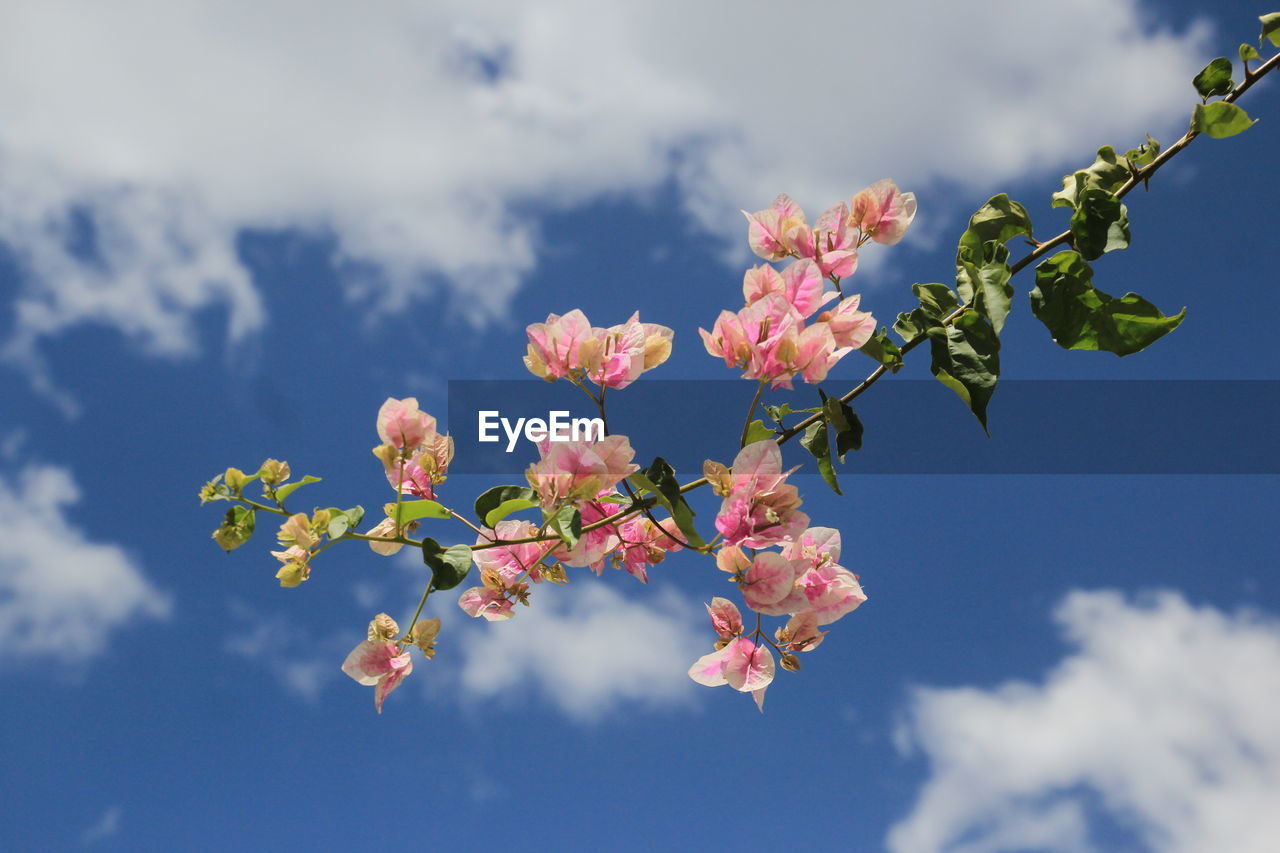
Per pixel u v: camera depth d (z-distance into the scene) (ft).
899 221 3.34
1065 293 3.24
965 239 3.32
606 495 3.37
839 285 3.34
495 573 3.44
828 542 3.36
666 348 3.27
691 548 3.29
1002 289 3.18
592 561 3.37
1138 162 3.25
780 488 3.23
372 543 3.32
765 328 3.22
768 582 3.24
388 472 3.31
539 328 3.26
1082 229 3.21
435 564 3.24
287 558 3.25
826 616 3.30
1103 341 3.25
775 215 3.39
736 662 3.28
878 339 3.32
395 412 3.32
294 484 3.24
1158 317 3.22
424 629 3.30
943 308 3.26
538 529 3.40
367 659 3.29
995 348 3.16
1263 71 3.15
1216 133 3.19
